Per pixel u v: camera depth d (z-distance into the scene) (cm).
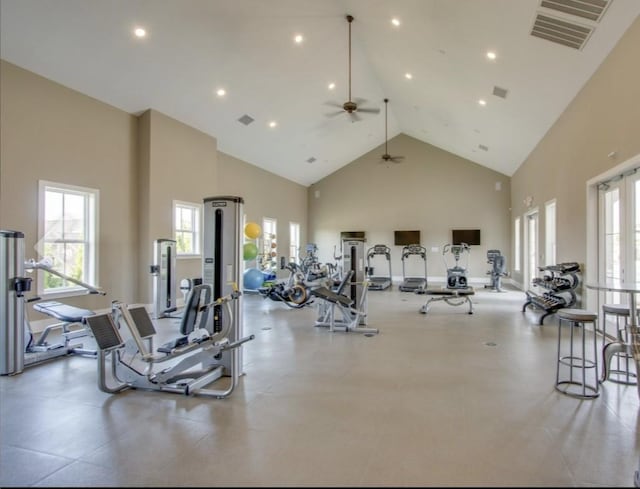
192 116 763
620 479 196
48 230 568
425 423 261
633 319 313
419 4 518
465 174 1252
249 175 1070
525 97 647
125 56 565
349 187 1362
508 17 462
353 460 215
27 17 465
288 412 279
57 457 221
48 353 418
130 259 688
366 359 413
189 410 284
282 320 642
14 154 517
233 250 356
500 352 438
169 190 736
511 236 1202
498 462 212
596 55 469
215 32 576
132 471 206
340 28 655
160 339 504
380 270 1325
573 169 595
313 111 913
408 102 954
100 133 636
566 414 273
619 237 480
